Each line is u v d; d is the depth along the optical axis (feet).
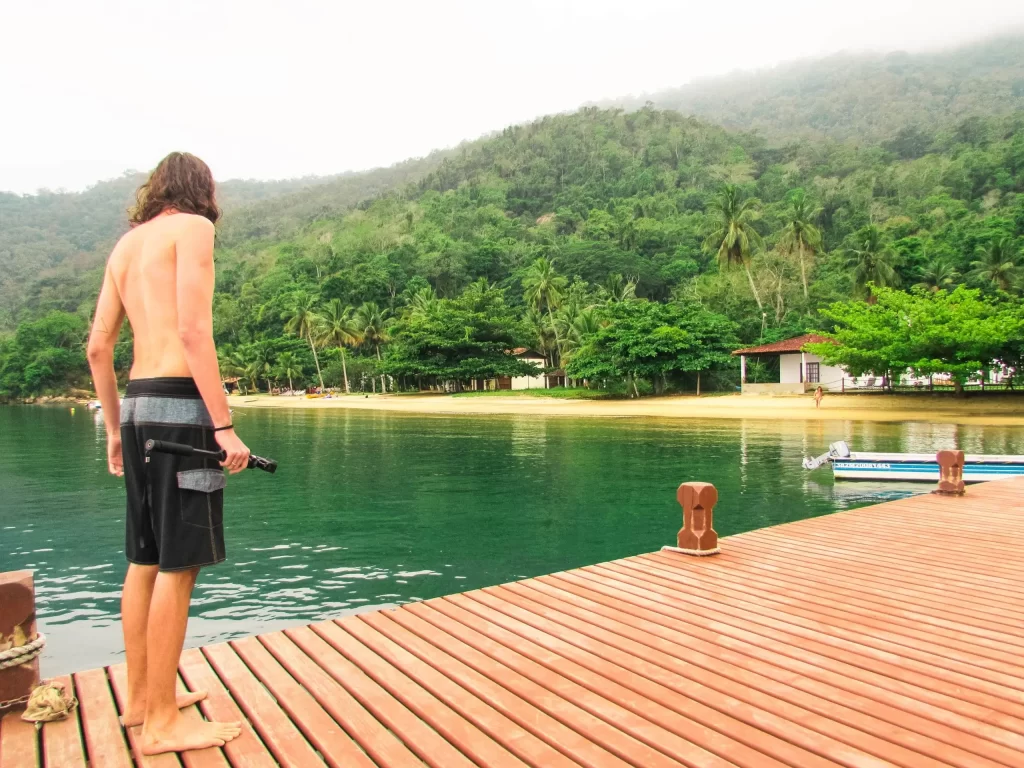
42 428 123.44
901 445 62.59
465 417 121.08
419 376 242.78
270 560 26.58
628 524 31.91
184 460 7.86
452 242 379.35
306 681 10.15
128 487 8.31
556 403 157.79
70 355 329.11
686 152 541.75
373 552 27.58
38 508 38.75
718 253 196.24
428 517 34.04
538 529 31.17
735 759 7.88
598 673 10.43
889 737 8.45
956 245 230.89
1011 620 13.08
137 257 8.41
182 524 7.88
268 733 8.54
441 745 8.24
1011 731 8.66
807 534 21.03
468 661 10.89
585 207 449.06
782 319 193.57
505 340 218.79
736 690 9.82
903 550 18.93
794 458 54.60
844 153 451.12
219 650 11.45
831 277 214.07
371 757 7.99
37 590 23.85
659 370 157.48
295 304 300.61
